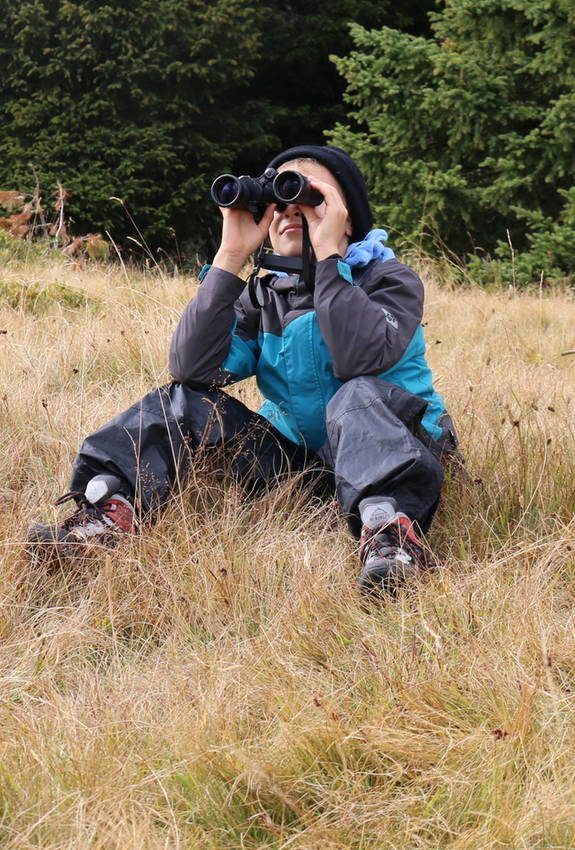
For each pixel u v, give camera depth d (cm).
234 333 362
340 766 222
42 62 1656
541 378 553
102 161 1644
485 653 257
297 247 349
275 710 237
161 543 324
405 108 1261
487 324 781
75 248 1077
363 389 320
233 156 1755
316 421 353
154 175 1689
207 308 343
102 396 505
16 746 225
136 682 258
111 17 1595
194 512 341
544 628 263
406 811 209
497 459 383
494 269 1172
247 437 359
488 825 202
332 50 1931
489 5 1205
